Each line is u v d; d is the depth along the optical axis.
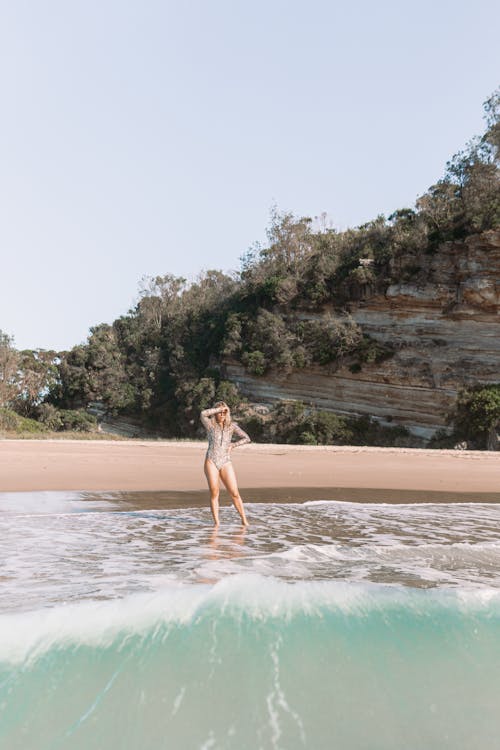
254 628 3.80
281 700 2.99
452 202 45.69
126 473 15.03
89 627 3.69
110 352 67.31
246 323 54.47
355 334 45.69
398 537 7.20
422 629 3.92
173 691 3.03
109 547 6.24
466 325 41.81
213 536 7.03
